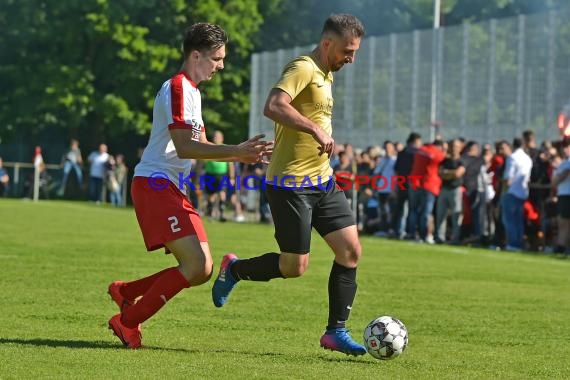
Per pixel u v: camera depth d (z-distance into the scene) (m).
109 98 99.56
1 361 14.91
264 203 60.31
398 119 59.34
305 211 16.41
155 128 16.36
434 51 56.41
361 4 104.75
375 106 61.25
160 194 16.25
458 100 54.62
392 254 39.00
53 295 23.19
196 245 16.19
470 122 53.69
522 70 50.19
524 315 22.62
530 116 49.66
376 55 61.16
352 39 16.12
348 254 16.47
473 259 37.50
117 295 17.38
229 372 14.55
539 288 28.17
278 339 18.17
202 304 22.52
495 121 51.94
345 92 63.91
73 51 102.38
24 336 17.42
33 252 34.25
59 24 101.38
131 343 16.48
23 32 101.12
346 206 16.64
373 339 16.08
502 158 45.28
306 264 16.78
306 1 110.25
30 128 103.88
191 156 15.98
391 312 22.52
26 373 14.05
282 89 15.78
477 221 46.59
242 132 107.88
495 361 16.62
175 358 15.62
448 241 47.81
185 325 19.48
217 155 15.98
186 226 16.19
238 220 61.84
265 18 110.00
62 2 100.06
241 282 27.09
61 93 99.38
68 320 19.52
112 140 108.06
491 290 27.36
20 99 101.81
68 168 90.81
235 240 43.53
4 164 90.56
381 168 51.94
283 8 109.75
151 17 102.81
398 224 49.28
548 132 48.47
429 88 56.81
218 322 20.00
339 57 16.25
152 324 19.47
